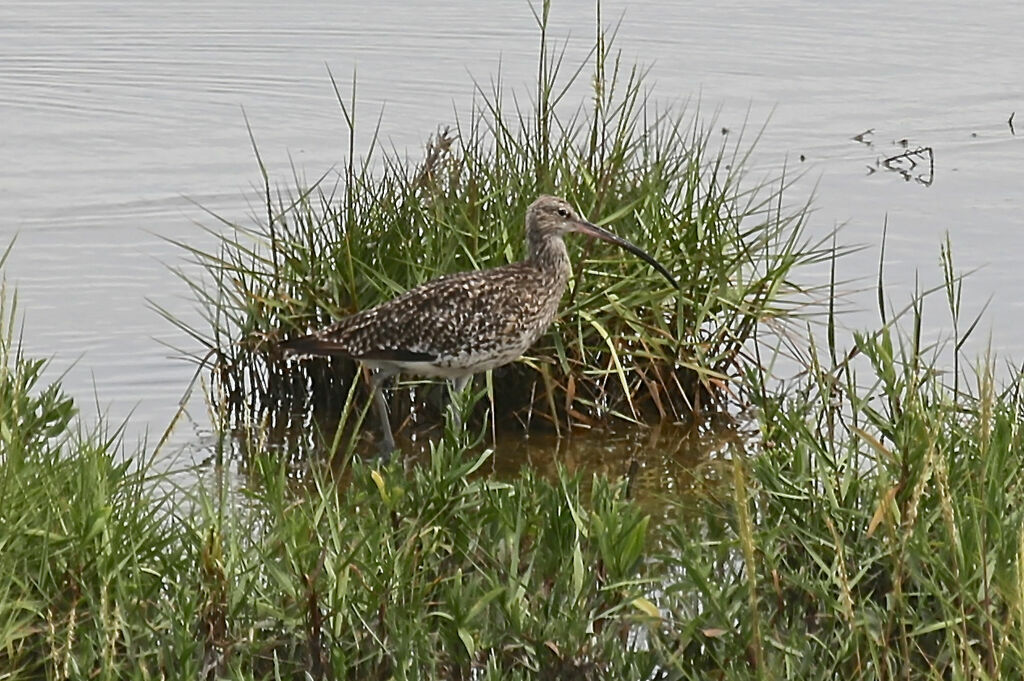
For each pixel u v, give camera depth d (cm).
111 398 1459
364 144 2170
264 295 1505
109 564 943
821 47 2683
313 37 2716
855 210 1933
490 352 1368
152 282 1719
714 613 944
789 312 1467
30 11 2912
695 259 1451
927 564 946
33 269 1748
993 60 2636
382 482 1009
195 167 2095
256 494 1073
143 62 2591
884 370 1055
